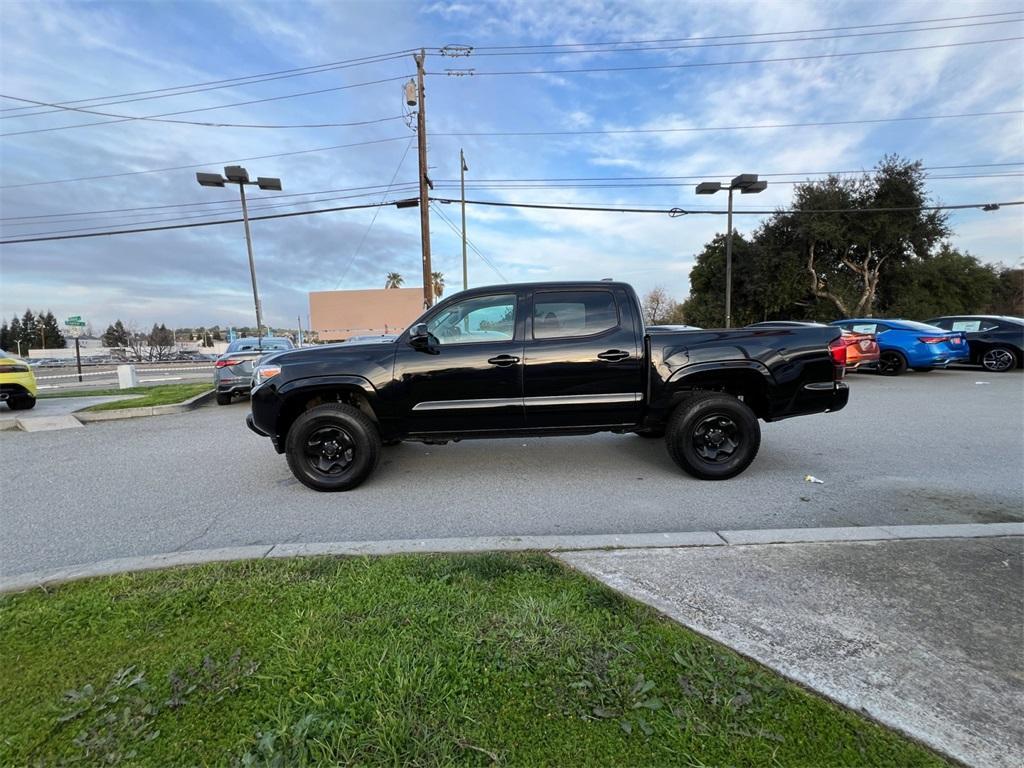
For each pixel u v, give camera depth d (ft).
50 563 11.85
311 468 16.58
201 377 81.92
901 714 6.34
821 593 9.03
